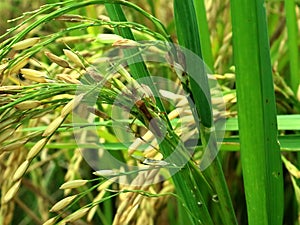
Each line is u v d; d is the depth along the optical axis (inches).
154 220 15.9
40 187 18.1
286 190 16.8
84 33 15.2
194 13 8.8
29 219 20.1
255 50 8.2
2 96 7.6
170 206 16.5
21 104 7.4
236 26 8.2
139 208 14.4
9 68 7.7
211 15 16.5
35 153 7.4
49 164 19.8
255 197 9.1
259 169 8.9
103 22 8.1
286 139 10.7
